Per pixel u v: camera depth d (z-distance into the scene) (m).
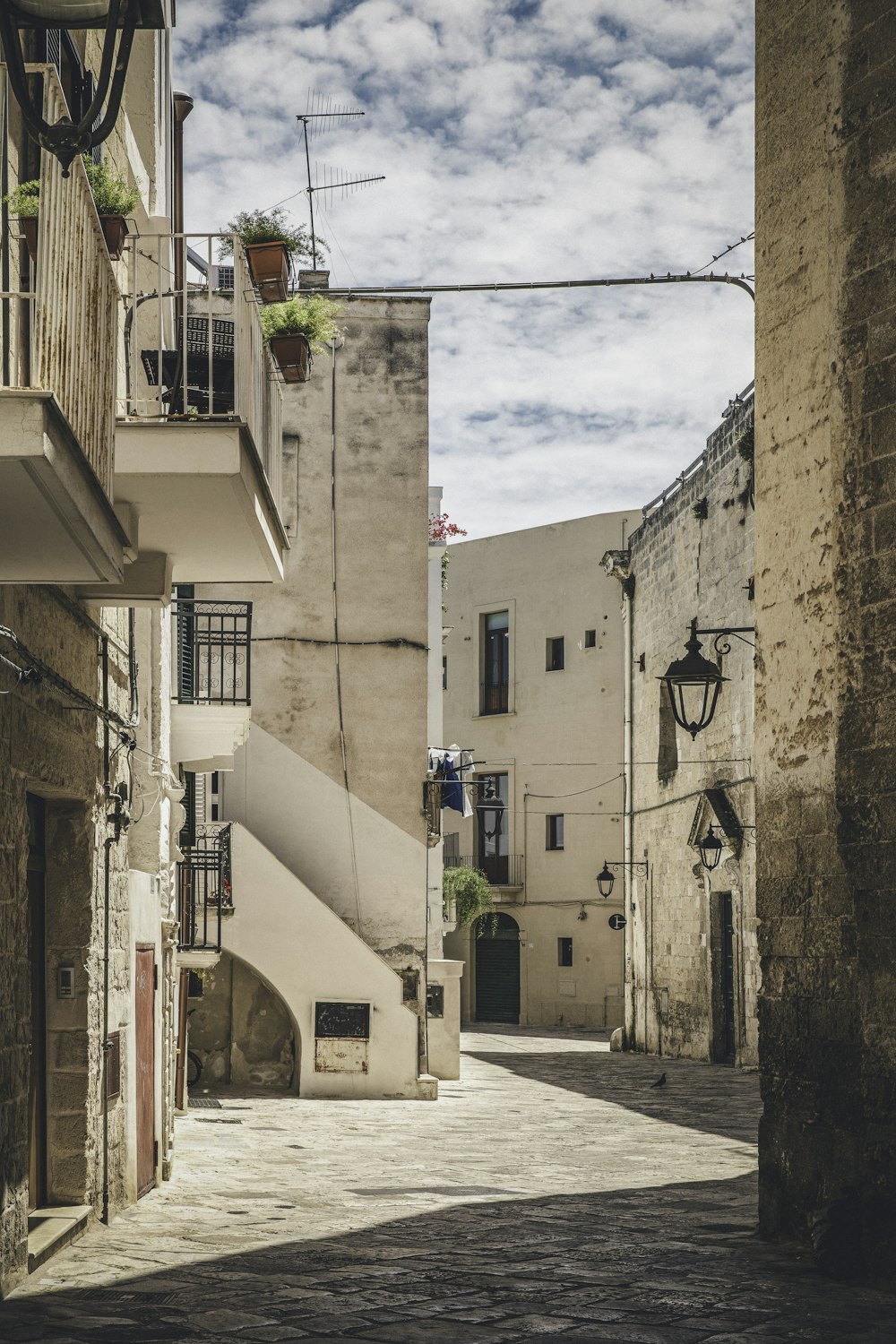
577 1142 14.63
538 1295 7.18
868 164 8.74
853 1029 8.45
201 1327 6.37
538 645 41.72
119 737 10.05
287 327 10.14
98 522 6.06
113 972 9.63
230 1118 16.42
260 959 19.38
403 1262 8.05
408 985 20.84
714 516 26.36
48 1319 6.46
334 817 21.08
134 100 12.10
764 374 9.91
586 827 39.81
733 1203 10.55
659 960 29.27
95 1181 9.04
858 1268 7.86
